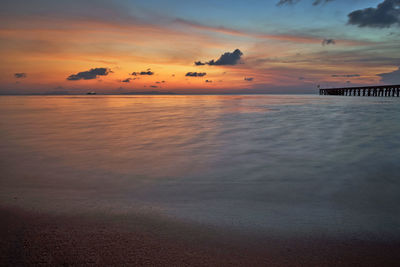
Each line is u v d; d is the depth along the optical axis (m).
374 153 4.51
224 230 1.92
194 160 4.14
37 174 3.44
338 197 2.62
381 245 1.72
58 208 2.32
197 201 2.52
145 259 1.54
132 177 3.31
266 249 1.66
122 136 6.43
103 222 2.04
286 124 8.55
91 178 3.27
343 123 8.73
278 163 3.93
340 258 1.57
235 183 3.06
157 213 2.22
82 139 6.06
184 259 1.54
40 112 14.73
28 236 1.81
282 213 2.24
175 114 12.86
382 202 2.50
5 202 2.46
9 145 5.39
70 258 1.55
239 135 6.47
